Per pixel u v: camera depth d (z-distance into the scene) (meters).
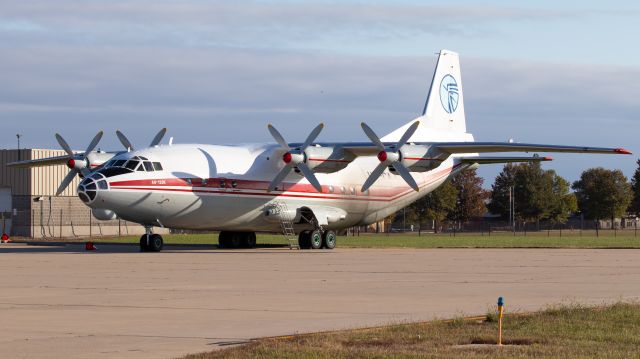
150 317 25.05
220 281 37.12
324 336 21.03
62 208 111.38
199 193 63.00
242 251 65.38
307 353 18.80
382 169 64.19
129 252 62.94
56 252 63.25
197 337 21.31
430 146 65.44
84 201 59.31
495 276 39.91
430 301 29.25
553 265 48.00
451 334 21.52
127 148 68.75
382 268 45.38
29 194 109.12
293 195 68.69
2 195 111.19
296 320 24.42
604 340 21.00
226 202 64.75
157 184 60.84
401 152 63.88
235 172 65.38
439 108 80.19
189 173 62.59
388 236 127.00
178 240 95.38
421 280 37.72
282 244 79.69
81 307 27.47
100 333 21.94
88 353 19.08
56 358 18.48
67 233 111.50
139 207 60.66
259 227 68.88
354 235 137.62
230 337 21.33
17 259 53.34
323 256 57.75
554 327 22.75
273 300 29.48
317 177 70.69
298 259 53.97
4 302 28.88
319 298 30.17
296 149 64.50
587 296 31.03
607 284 35.81
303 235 70.56
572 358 18.61
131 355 18.83
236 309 26.94
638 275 40.69
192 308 27.20
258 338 21.16
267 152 68.25
